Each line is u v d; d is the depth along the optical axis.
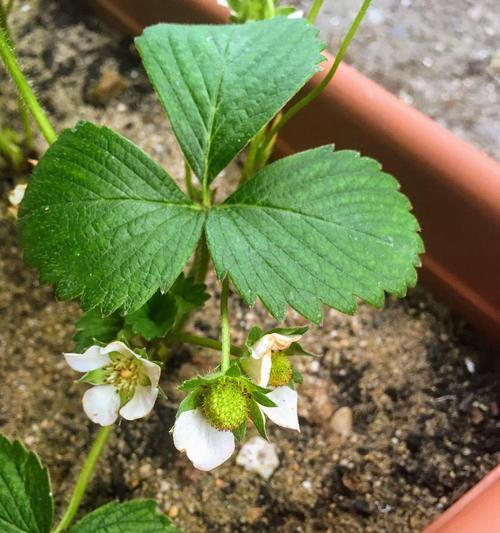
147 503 0.15
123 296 0.13
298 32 0.15
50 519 0.15
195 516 0.18
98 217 0.14
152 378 0.14
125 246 0.14
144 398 0.14
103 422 0.14
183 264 0.14
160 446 0.19
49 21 0.27
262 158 0.18
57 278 0.14
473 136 0.23
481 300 0.19
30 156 0.23
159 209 0.14
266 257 0.14
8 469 0.15
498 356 0.20
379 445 0.19
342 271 0.14
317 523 0.18
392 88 0.24
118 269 0.14
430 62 0.25
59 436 0.19
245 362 0.13
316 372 0.20
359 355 0.20
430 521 0.18
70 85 0.26
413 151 0.18
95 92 0.25
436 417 0.19
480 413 0.19
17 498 0.15
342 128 0.19
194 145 0.15
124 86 0.25
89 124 0.14
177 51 0.15
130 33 0.26
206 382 0.13
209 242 0.14
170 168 0.24
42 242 0.14
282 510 0.18
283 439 0.19
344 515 0.18
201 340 0.18
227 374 0.13
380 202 0.14
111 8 0.26
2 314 0.21
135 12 0.25
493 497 0.13
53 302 0.21
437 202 0.18
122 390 0.14
